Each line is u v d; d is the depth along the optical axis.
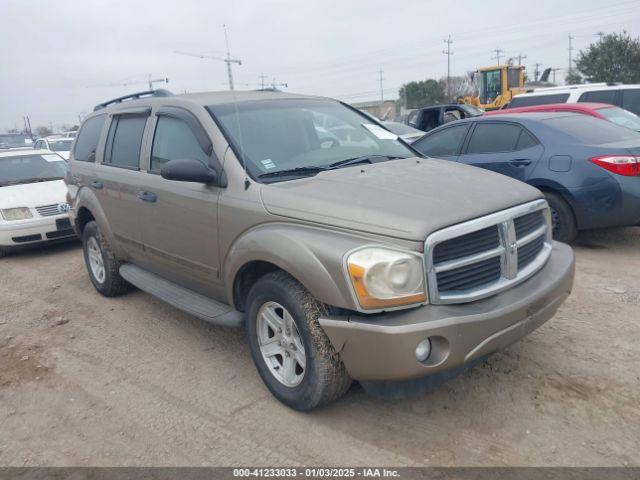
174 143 4.43
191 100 4.43
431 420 3.36
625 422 3.22
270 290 3.42
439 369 2.90
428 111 16.44
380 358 2.89
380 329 2.85
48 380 4.20
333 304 3.00
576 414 3.32
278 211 3.42
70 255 8.23
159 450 3.25
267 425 3.42
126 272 5.41
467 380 3.74
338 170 3.85
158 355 4.50
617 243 6.81
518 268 3.35
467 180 3.63
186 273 4.43
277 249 3.28
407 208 3.06
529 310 3.15
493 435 3.18
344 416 3.45
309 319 3.20
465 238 3.05
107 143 5.51
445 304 2.95
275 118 4.31
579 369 3.80
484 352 3.02
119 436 3.42
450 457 3.02
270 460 3.10
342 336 3.02
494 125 7.08
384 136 4.75
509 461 2.96
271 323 3.58
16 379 4.25
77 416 3.68
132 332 5.02
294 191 3.46
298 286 3.29
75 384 4.11
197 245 4.13
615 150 5.94
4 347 4.89
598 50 43.09
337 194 3.34
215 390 3.88
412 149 4.70
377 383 3.13
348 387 3.37
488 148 7.06
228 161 3.84
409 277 2.87
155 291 4.79
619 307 4.80
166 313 5.42
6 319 5.62
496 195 3.34
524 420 3.29
